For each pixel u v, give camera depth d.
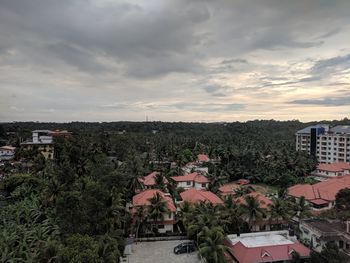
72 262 28.73
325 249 38.62
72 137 129.62
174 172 99.31
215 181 85.50
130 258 44.66
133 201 61.72
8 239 46.72
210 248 38.66
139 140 160.62
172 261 43.75
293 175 102.00
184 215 51.91
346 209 58.28
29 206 61.06
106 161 79.50
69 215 43.22
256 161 111.62
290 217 53.12
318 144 142.88
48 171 79.94
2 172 94.69
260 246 43.66
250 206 51.34
